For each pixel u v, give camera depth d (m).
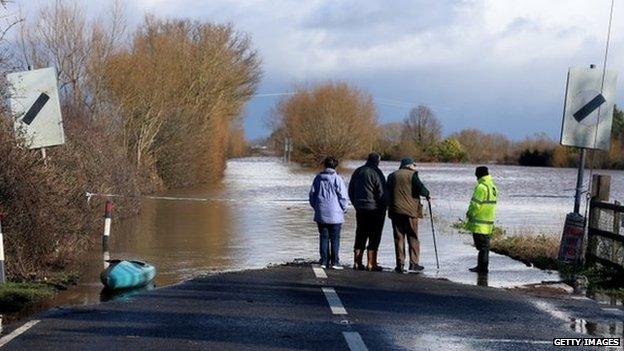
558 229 20.03
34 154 12.05
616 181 51.72
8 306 9.38
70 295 10.23
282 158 82.69
